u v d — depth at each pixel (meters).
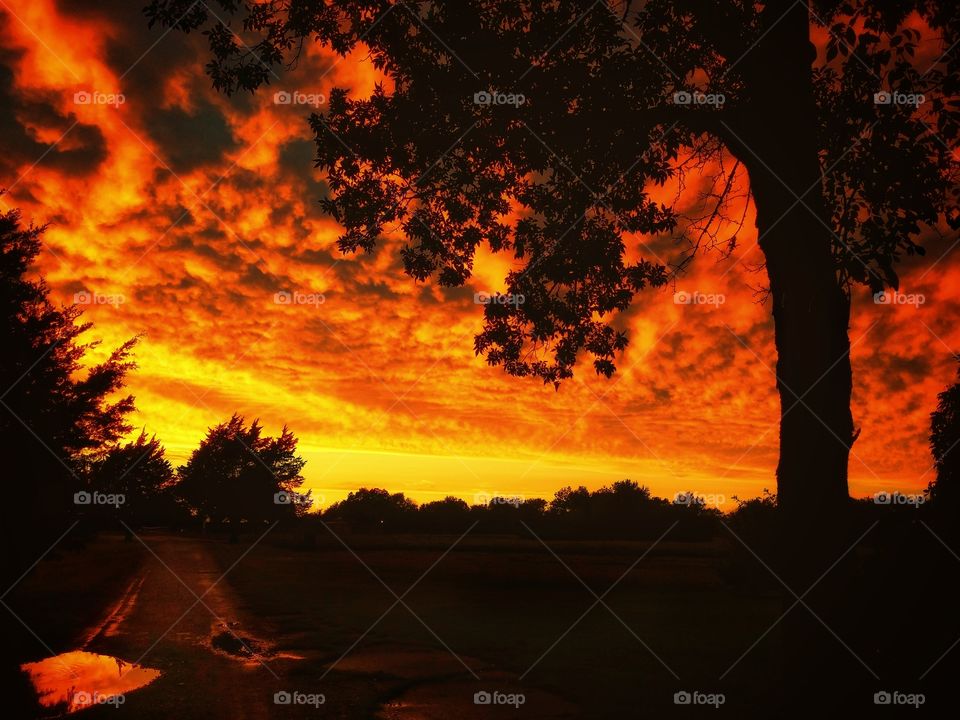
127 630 16.31
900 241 10.52
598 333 13.63
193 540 67.75
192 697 10.30
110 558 42.44
